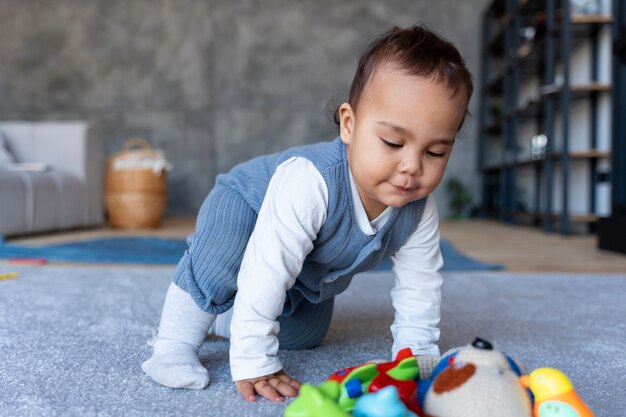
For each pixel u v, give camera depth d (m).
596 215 3.38
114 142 5.29
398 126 0.64
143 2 5.23
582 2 3.30
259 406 0.71
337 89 5.22
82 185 3.56
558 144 4.00
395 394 0.50
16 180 2.94
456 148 5.15
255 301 0.74
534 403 0.56
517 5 4.12
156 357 0.81
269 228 0.75
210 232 0.83
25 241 2.80
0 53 5.29
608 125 3.37
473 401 0.53
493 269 1.99
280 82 5.25
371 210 0.79
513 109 4.23
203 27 5.24
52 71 5.28
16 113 5.32
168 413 0.69
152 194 3.74
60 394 0.75
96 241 2.75
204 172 5.30
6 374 0.83
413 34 0.70
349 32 5.20
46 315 1.22
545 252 2.53
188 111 5.27
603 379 0.83
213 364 0.88
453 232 3.65
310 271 0.85
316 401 0.53
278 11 5.21
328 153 0.79
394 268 0.90
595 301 1.43
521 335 1.08
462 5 5.12
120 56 5.27
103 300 1.39
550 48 3.39
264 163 0.88
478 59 5.13
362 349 0.98
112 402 0.72
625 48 2.47
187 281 0.83
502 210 4.52
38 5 5.26
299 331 0.95
